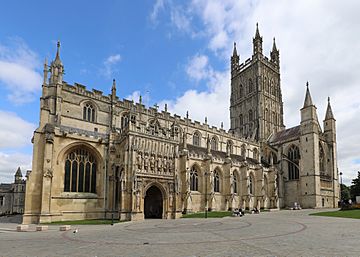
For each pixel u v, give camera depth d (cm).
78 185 5622
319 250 1708
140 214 5416
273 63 12625
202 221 4575
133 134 5675
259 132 11175
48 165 5153
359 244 1906
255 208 7456
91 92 6681
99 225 4259
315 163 9119
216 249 1828
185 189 6719
